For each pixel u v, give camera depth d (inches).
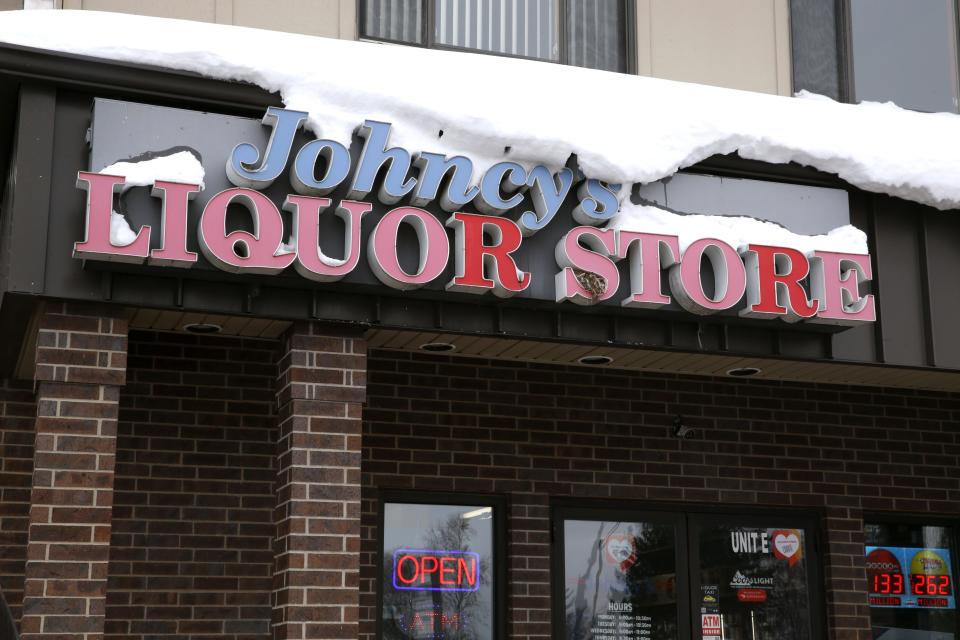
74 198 271.6
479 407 374.0
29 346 303.1
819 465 405.4
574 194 314.8
